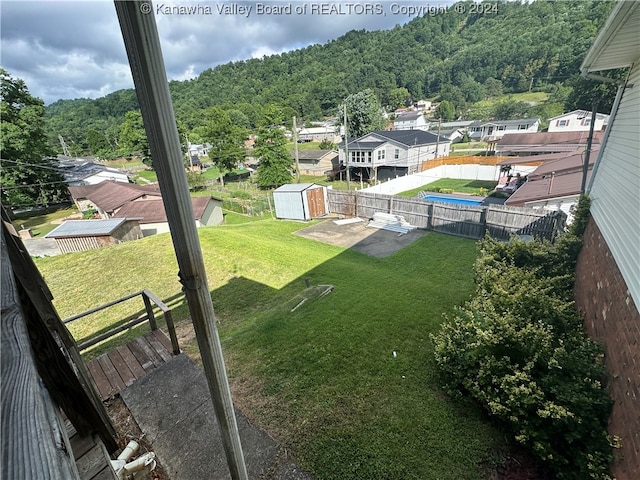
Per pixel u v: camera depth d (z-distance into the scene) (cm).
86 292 831
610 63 486
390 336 500
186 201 123
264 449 304
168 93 109
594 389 299
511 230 1076
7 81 2167
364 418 344
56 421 73
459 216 1191
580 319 440
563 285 556
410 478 282
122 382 372
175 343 412
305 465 290
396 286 727
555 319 413
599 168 601
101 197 2233
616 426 273
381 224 1370
